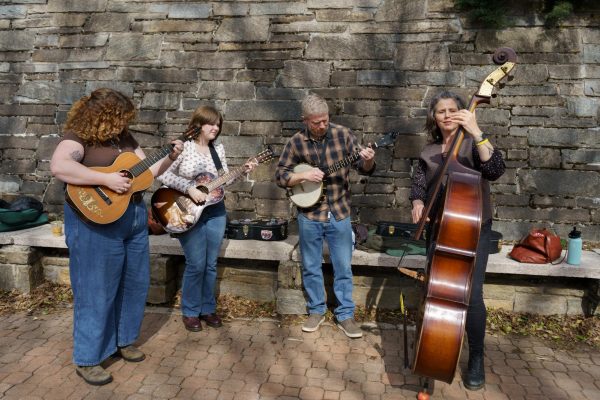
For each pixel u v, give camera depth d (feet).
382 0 15.46
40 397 9.03
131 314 10.22
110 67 16.47
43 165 16.43
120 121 9.10
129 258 9.86
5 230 14.29
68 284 14.21
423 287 8.82
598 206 14.16
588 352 10.96
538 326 12.02
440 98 9.18
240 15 16.11
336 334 11.72
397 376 9.91
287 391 9.33
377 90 15.15
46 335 11.53
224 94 15.84
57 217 16.16
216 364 10.32
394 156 14.98
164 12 16.48
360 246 12.99
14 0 17.15
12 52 17.07
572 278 12.34
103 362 10.32
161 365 10.24
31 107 16.71
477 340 9.23
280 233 13.69
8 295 13.65
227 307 13.09
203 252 11.31
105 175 8.95
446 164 8.49
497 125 14.60
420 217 9.33
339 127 11.23
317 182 11.03
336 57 15.48
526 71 14.61
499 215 14.48
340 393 9.28
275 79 15.70
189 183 10.96
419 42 15.17
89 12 16.89
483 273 9.00
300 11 15.79
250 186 15.62
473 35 14.94
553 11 14.23
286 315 12.64
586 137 14.26
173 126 15.92
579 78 14.43
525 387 9.56
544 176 14.37
